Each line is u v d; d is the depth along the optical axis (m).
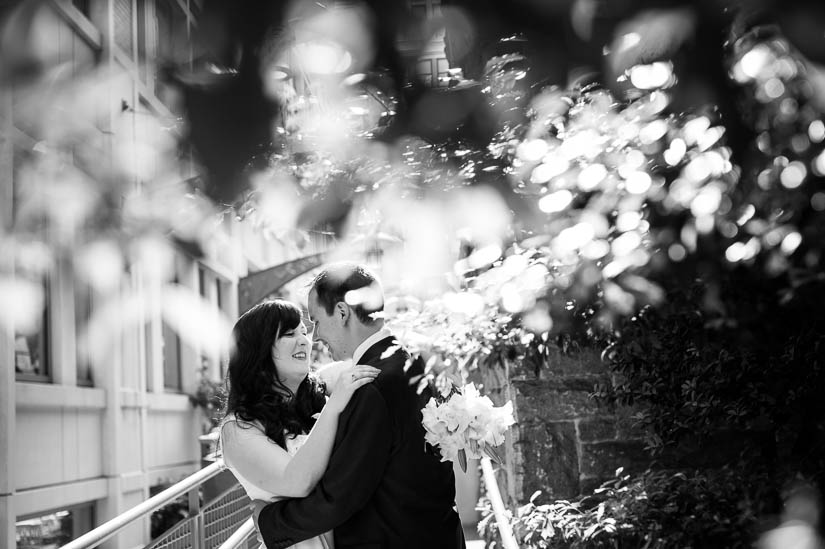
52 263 0.67
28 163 0.66
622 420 4.24
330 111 0.79
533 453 4.22
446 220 0.92
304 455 2.41
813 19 0.75
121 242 0.70
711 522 3.31
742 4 0.75
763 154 1.09
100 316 0.68
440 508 2.49
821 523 0.99
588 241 1.35
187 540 4.09
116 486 8.28
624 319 2.12
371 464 2.36
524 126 0.99
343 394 2.39
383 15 0.72
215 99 0.75
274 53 0.74
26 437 6.63
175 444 10.82
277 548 2.49
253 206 0.84
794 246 1.29
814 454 2.79
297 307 2.95
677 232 1.38
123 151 0.70
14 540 6.06
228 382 2.87
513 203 1.11
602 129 1.22
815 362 2.74
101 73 0.67
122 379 8.69
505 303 1.66
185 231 0.75
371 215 0.92
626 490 3.76
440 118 0.81
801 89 0.94
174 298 0.73
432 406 2.42
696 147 1.27
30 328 0.65
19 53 0.64
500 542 4.63
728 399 3.29
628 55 0.77
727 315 1.70
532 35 0.75
